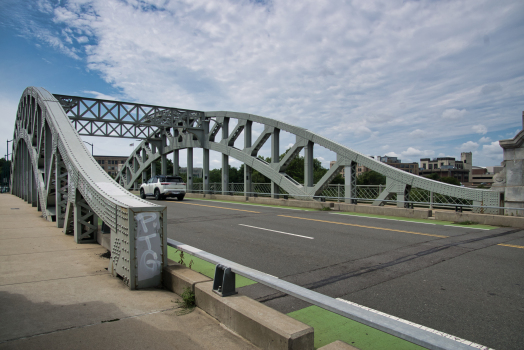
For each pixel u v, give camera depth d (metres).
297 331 2.69
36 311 3.74
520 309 4.07
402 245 7.81
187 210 16.08
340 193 17.30
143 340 3.10
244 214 14.34
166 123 25.25
